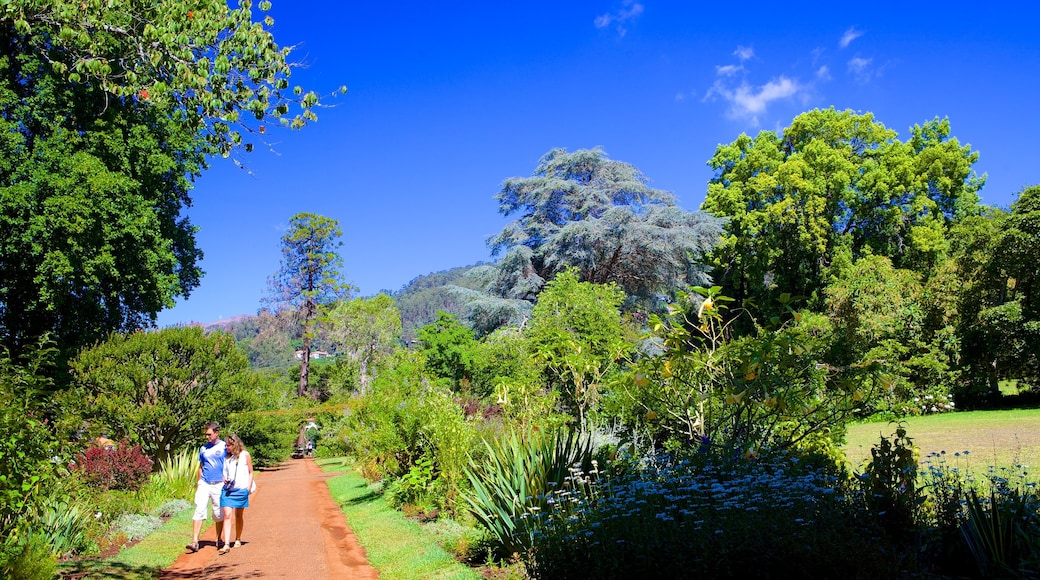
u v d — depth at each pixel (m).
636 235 24.64
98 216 19.23
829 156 37.56
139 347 19.05
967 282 26.45
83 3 7.81
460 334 24.56
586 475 7.50
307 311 57.25
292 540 10.23
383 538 9.56
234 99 8.02
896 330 23.70
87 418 16.94
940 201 37.81
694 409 8.33
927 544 5.26
